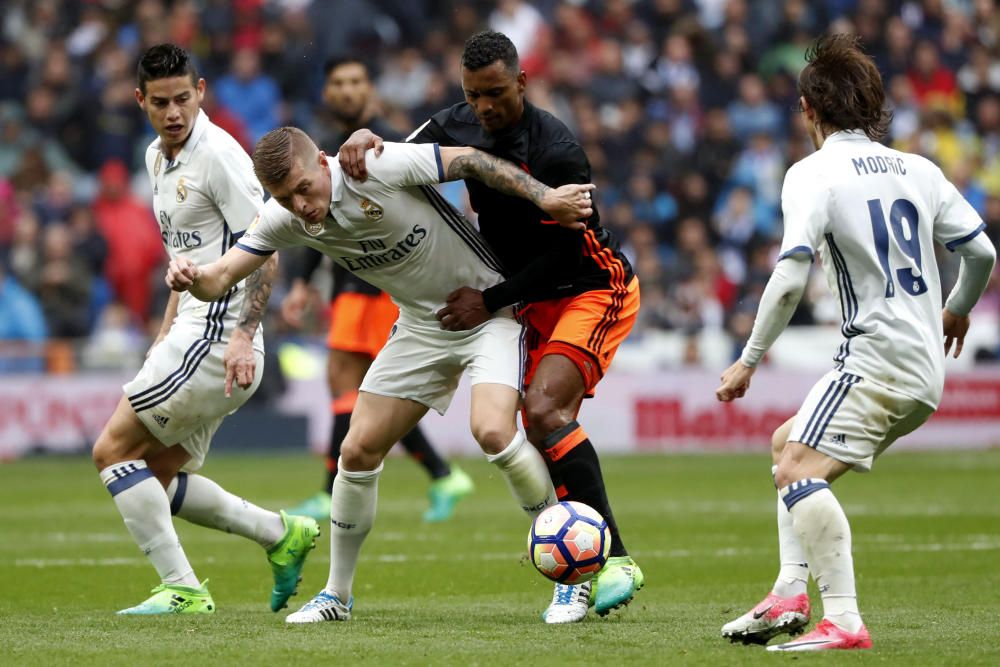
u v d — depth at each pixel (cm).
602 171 7225
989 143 8188
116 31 7438
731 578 2708
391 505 4288
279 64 7250
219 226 2233
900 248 1723
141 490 2198
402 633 1897
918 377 1711
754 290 6612
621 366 6412
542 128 2081
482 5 7781
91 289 6231
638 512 4006
